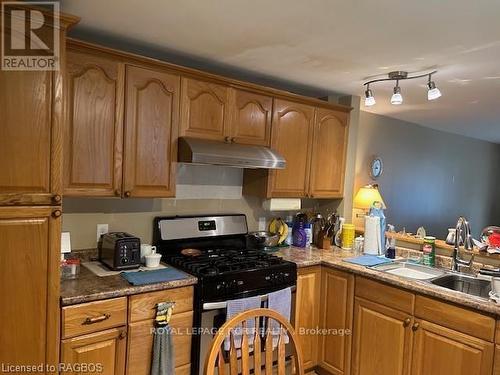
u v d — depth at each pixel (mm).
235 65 2553
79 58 1938
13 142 1559
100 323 1807
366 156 4188
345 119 3250
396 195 4727
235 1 1613
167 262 2412
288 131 2867
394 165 4625
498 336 1845
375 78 2701
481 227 6727
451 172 5816
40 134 1613
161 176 2277
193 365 2137
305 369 2729
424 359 2154
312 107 3006
